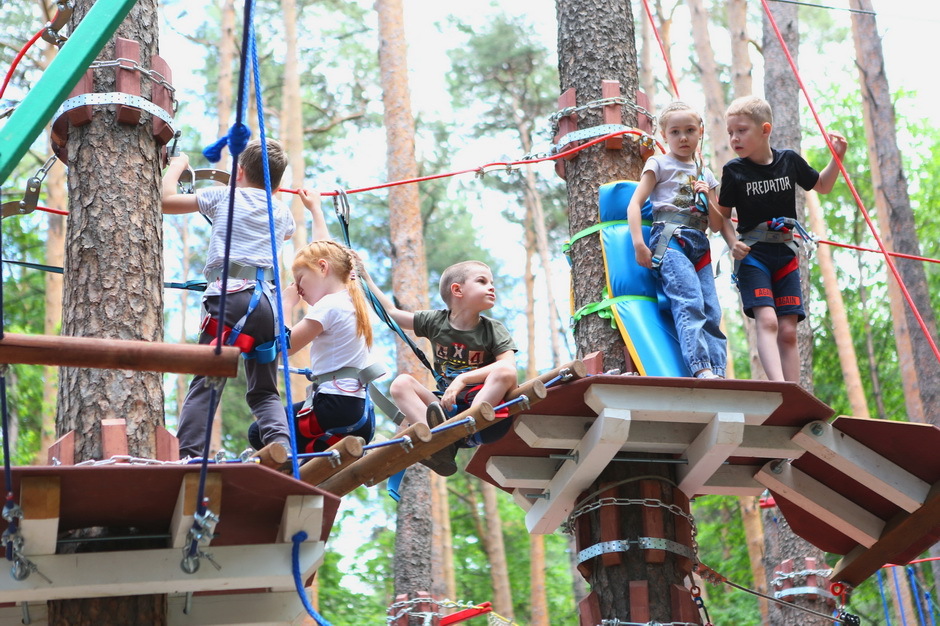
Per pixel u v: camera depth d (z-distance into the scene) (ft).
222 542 12.76
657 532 16.55
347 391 15.74
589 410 15.87
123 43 15.49
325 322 15.85
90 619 13.12
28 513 11.42
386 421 81.82
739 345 81.05
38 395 49.65
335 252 16.57
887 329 70.38
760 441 16.37
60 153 15.78
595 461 15.75
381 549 79.41
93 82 15.31
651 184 17.39
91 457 13.42
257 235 15.48
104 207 14.80
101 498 12.10
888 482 16.72
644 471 16.97
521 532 81.25
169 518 12.80
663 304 17.37
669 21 74.59
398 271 41.73
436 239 85.81
